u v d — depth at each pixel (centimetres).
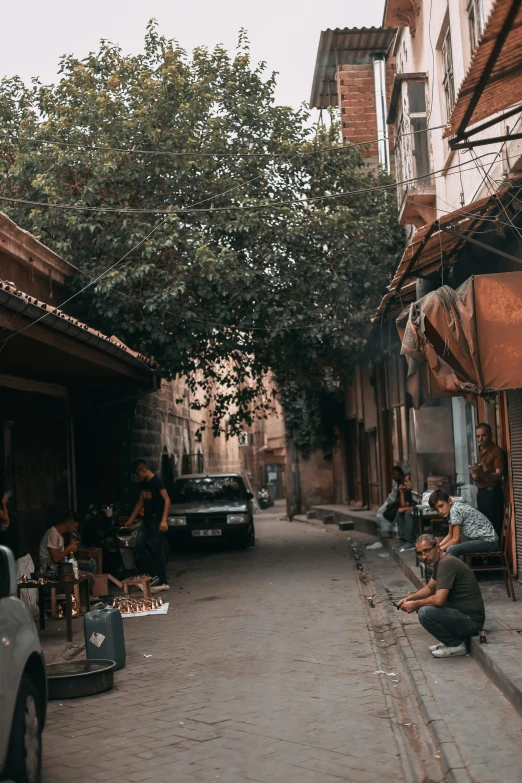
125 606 1137
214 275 1509
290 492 3406
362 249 1752
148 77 1633
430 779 491
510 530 1077
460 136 629
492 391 820
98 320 1581
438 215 1421
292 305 1644
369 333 1762
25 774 441
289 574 1476
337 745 555
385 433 2356
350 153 1833
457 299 819
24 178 1599
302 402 3284
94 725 622
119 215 1564
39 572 1100
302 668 777
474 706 602
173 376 1781
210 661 820
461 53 1161
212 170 1647
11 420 1289
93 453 1741
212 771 514
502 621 822
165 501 1359
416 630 905
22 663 448
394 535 1831
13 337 902
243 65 1742
